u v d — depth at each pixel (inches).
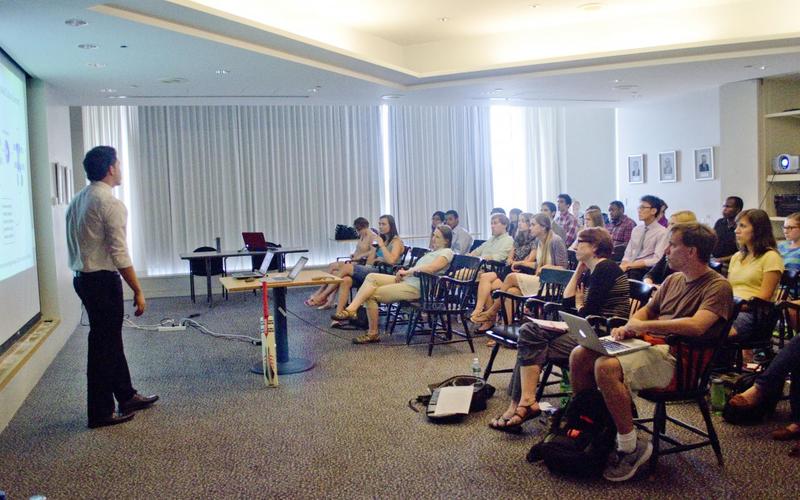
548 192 453.7
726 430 140.7
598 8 261.9
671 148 366.3
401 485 119.3
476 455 131.6
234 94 292.2
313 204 409.7
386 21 267.3
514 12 262.1
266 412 163.2
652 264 247.4
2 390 154.4
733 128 317.1
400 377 190.9
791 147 317.4
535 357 141.7
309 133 407.2
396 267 280.1
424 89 305.3
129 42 191.3
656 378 121.2
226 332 271.0
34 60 202.8
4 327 175.5
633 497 111.9
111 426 156.0
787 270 176.1
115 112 371.9
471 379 166.7
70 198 293.0
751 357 178.5
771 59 263.9
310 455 134.6
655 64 268.8
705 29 267.0
